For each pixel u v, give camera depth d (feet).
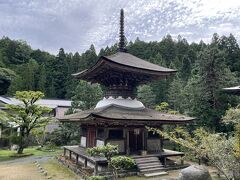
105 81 81.76
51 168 74.23
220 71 95.81
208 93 95.25
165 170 66.54
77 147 86.28
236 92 53.31
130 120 63.52
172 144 105.19
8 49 310.24
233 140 29.63
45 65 267.59
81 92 143.23
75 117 73.77
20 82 226.38
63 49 266.36
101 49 274.57
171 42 280.92
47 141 137.39
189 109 108.68
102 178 51.42
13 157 98.02
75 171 67.87
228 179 28.50
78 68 265.13
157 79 82.58
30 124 108.17
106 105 76.89
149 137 74.18
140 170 62.23
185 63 196.13
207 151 29.76
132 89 81.66
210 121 89.66
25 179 59.88
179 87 149.89
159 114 77.20
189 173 39.50
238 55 182.39
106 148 51.62
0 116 105.09
